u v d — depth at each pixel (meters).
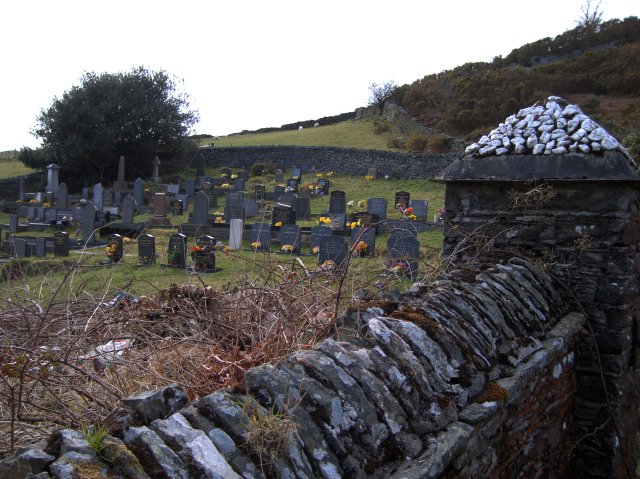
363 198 23.08
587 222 4.38
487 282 3.64
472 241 4.74
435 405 2.28
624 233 4.25
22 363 2.12
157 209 19.62
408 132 34.84
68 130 31.36
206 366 2.80
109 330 3.31
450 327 2.80
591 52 34.75
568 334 3.72
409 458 2.00
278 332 3.10
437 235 14.38
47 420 2.22
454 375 2.51
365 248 10.29
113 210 22.36
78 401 2.57
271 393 1.87
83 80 32.75
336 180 27.81
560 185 4.45
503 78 33.66
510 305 3.52
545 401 3.55
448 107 33.97
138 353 3.10
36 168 32.72
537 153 4.54
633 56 32.59
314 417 1.88
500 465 2.77
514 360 3.01
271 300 3.78
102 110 31.41
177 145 33.47
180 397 1.82
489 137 4.95
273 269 4.26
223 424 1.69
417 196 22.47
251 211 19.31
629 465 4.61
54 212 21.36
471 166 4.78
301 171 30.22
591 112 28.22
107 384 2.48
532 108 4.97
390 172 27.05
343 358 2.18
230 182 27.66
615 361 4.29
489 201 4.77
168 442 1.58
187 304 3.86
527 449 3.21
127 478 1.39
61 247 14.66
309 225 17.98
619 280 4.28
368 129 39.19
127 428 1.57
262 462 1.60
